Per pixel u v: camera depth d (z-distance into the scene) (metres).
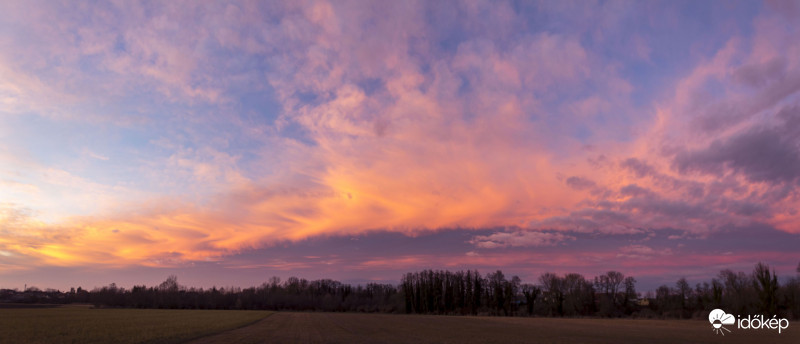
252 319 86.44
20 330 49.31
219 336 46.12
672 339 49.47
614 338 50.72
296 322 79.62
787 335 55.53
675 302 129.38
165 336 44.03
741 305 102.31
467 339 47.97
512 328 69.50
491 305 158.62
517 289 162.50
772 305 95.56
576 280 141.88
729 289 109.88
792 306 96.38
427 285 167.62
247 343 38.72
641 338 50.69
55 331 48.53
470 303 163.12
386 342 42.50
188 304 173.12
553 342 45.41
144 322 67.75
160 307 170.88
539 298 149.50
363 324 76.06
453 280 170.12
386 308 171.62
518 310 150.50
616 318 116.00
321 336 48.47
